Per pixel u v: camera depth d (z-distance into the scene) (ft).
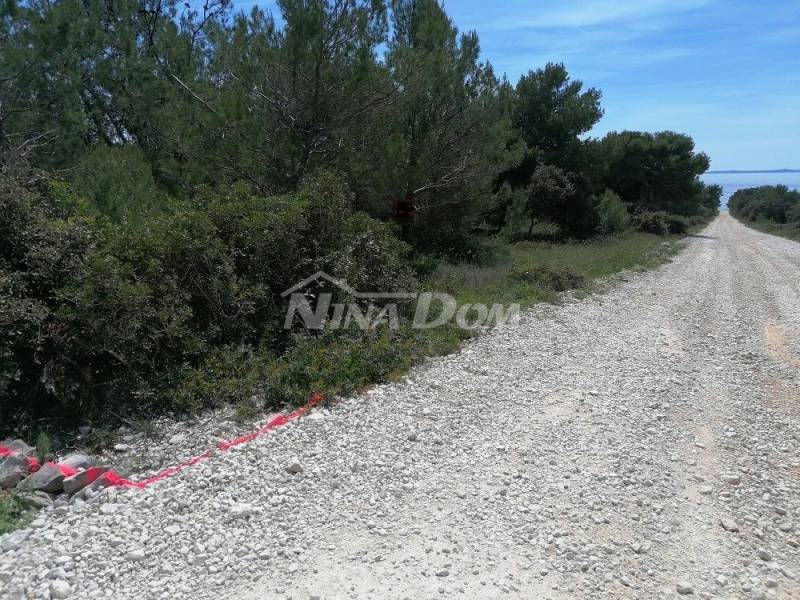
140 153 33.45
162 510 12.98
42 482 13.85
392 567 11.23
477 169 48.67
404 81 37.96
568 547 12.10
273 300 25.08
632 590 10.99
